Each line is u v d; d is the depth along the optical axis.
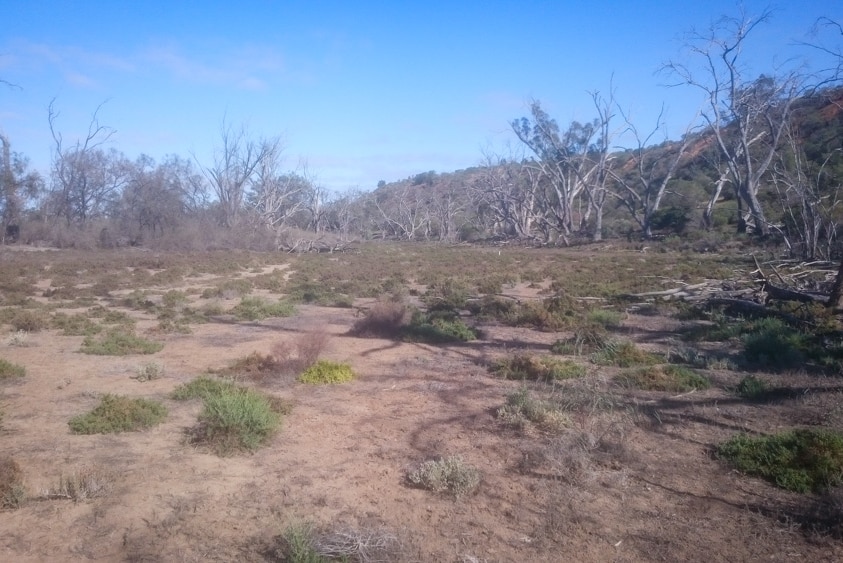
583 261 42.06
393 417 9.16
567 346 13.77
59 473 6.97
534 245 63.41
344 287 28.09
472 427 8.69
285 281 31.56
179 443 7.96
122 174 60.44
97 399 9.85
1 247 47.88
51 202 57.34
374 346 14.48
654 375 10.91
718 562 5.33
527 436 8.30
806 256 32.09
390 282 29.58
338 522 5.92
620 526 5.94
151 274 33.66
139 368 11.89
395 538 5.53
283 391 10.55
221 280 31.30
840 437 7.46
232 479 6.91
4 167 50.16
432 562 5.29
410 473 6.96
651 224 60.56
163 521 5.91
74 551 5.42
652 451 7.83
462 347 14.55
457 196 101.31
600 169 61.44
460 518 6.07
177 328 16.61
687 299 20.89
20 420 8.78
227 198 62.72
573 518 6.05
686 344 14.66
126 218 58.25
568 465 7.19
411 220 95.12
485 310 19.33
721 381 11.13
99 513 6.06
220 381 10.39
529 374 11.47
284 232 62.88
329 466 7.32
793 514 6.14
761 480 6.98
